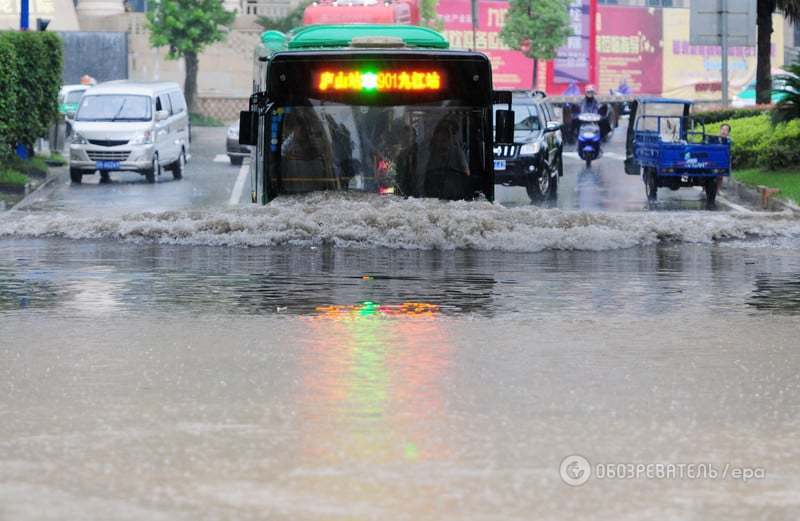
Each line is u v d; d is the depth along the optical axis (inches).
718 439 486.0
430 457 459.5
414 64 1237.1
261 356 647.8
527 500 409.1
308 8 1754.4
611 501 408.8
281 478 433.1
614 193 2094.0
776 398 555.5
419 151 1238.9
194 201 1900.8
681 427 503.8
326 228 1195.9
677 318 776.9
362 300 849.5
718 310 811.4
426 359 640.4
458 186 1245.1
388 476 435.5
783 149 2137.1
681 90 5703.7
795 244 1236.5
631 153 2351.1
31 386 577.6
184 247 1182.3
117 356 648.4
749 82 5841.5
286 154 1245.1
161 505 403.2
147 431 496.1
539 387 575.8
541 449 470.9
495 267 1036.5
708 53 5753.0
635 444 478.3
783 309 816.9
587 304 835.4
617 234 1204.5
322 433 493.4
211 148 3083.2
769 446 476.4
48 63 2252.7
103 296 869.2
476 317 777.6
